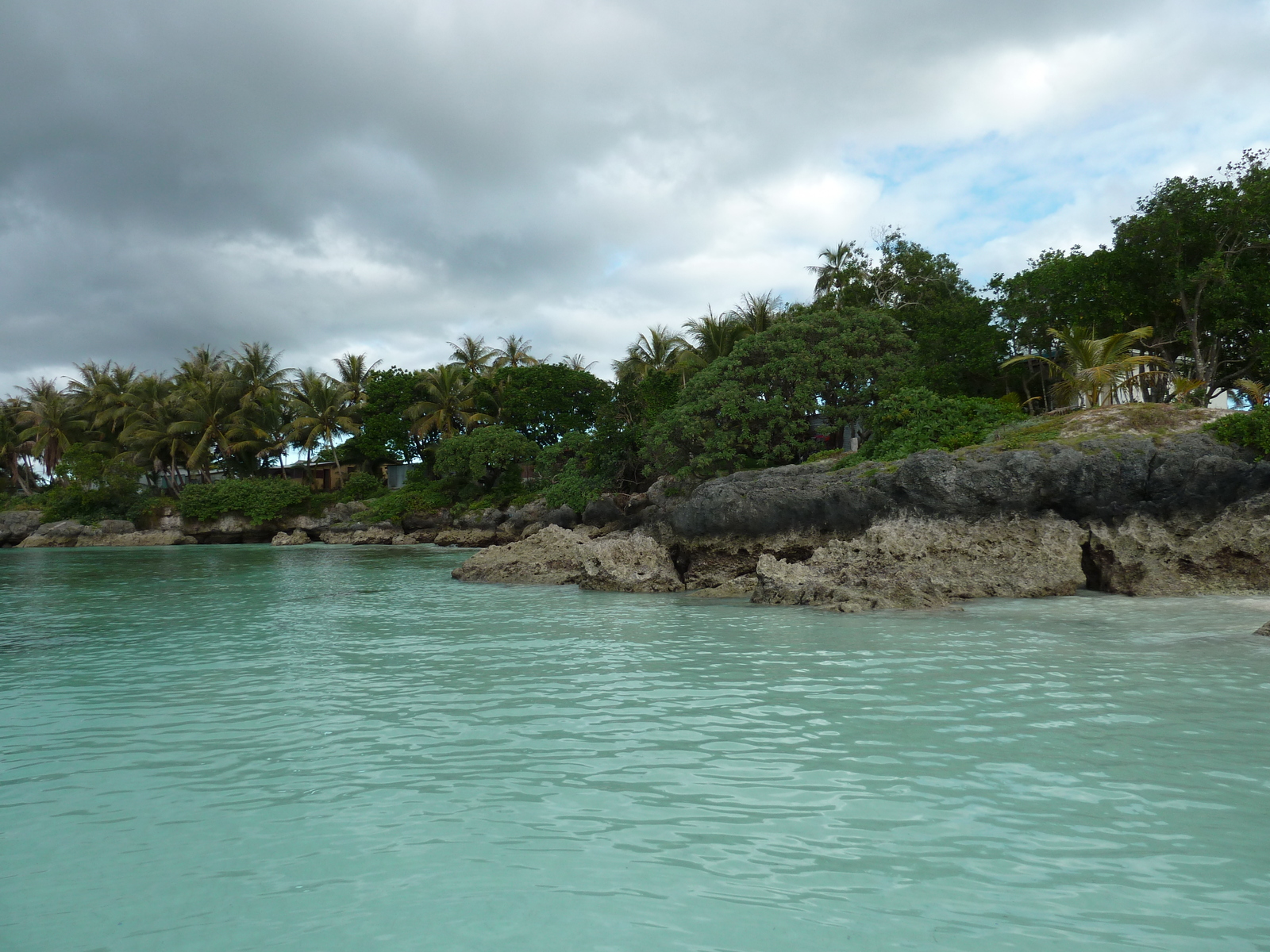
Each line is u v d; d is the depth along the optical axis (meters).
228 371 66.12
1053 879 4.12
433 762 6.16
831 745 6.41
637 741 6.62
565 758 6.21
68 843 4.79
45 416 65.38
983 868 4.26
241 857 4.57
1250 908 3.82
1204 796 5.21
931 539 17.62
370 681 9.19
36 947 3.64
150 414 63.69
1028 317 27.59
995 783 5.50
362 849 4.64
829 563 17.39
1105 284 25.30
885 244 40.69
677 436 30.33
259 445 64.50
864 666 9.46
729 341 43.88
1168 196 24.66
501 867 4.37
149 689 8.89
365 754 6.39
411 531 53.09
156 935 3.74
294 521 56.62
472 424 58.94
